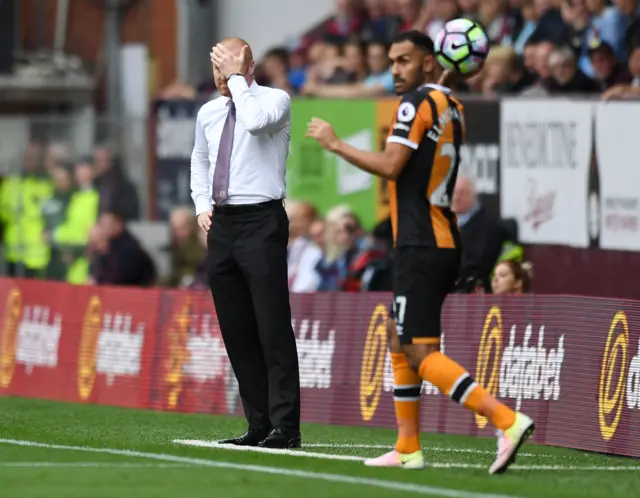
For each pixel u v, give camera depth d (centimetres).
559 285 4019
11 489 2248
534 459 2844
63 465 2497
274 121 2752
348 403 3631
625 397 3022
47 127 5366
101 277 5131
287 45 5906
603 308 3123
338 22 5362
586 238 4047
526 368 3297
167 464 2509
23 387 4456
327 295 3712
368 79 4969
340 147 2438
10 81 6569
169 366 4006
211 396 3903
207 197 2884
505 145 4144
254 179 2791
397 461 2522
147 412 3916
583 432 3127
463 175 4184
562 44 4469
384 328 3588
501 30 4706
